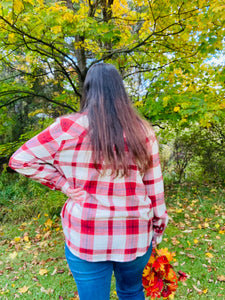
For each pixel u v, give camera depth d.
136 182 0.91
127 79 4.58
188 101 2.65
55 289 2.16
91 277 0.91
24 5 1.94
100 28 2.45
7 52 3.00
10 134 6.12
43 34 2.61
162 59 3.47
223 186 5.23
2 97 3.36
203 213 3.81
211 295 1.92
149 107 2.79
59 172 0.98
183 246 2.75
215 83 3.29
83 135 0.87
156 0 2.45
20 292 2.14
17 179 5.70
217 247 2.70
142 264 1.00
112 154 0.85
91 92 0.94
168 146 5.89
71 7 3.14
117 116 0.90
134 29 4.05
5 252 3.05
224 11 2.01
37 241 3.36
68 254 0.95
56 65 3.82
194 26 2.69
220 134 5.31
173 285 1.25
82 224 0.88
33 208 4.55
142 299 1.10
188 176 5.96
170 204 4.35
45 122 3.72
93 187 0.88
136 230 0.91
